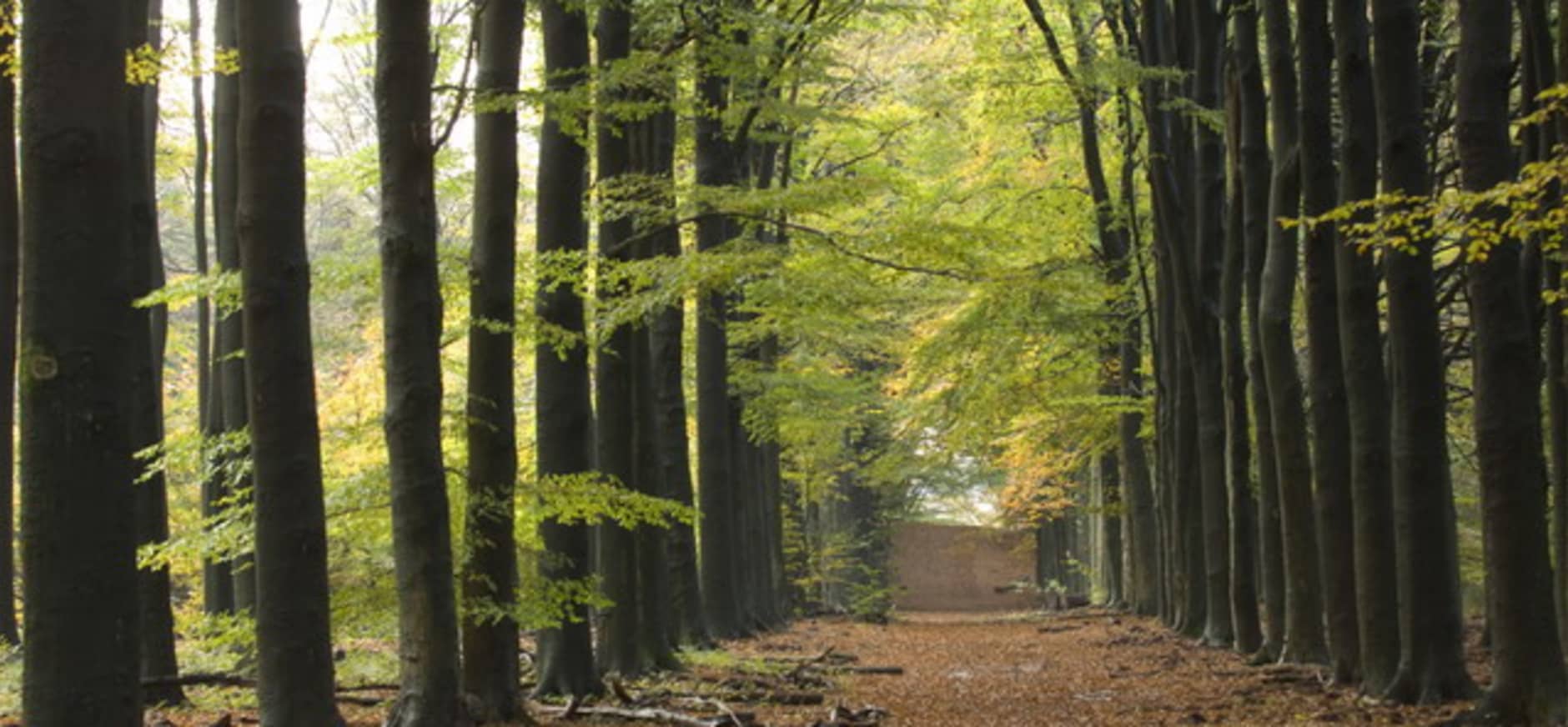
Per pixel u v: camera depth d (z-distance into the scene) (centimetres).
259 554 912
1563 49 1072
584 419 1375
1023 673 2017
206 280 1132
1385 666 1371
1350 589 1513
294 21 937
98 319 680
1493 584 1140
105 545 679
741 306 2053
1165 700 1548
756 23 1422
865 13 2462
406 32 1059
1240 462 2066
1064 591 4584
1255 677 1706
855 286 1484
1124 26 2364
